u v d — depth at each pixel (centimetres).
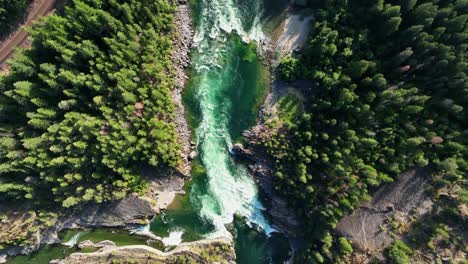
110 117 4903
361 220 5094
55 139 4741
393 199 5031
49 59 4769
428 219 4878
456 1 4506
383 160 4831
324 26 5053
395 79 4947
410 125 4753
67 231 5522
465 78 4519
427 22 4531
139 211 5516
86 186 5128
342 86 4916
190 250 5509
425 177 4928
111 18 4622
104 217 5494
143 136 5109
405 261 4662
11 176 4966
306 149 5047
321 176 5053
